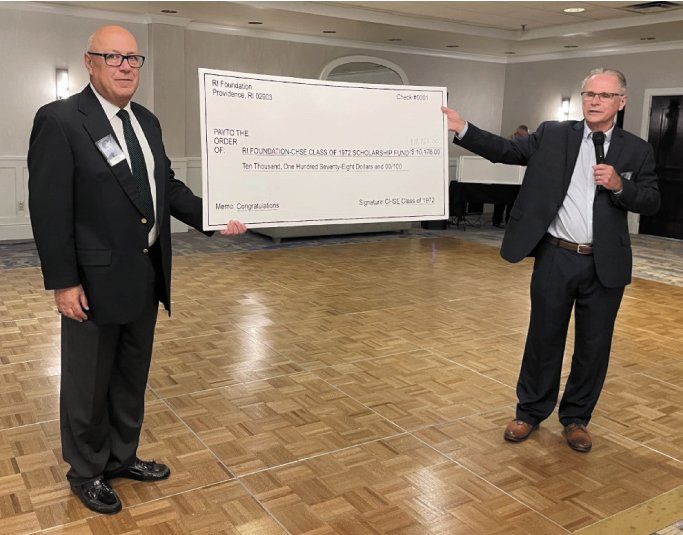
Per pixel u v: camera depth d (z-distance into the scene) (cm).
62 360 239
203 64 949
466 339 473
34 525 235
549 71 1173
